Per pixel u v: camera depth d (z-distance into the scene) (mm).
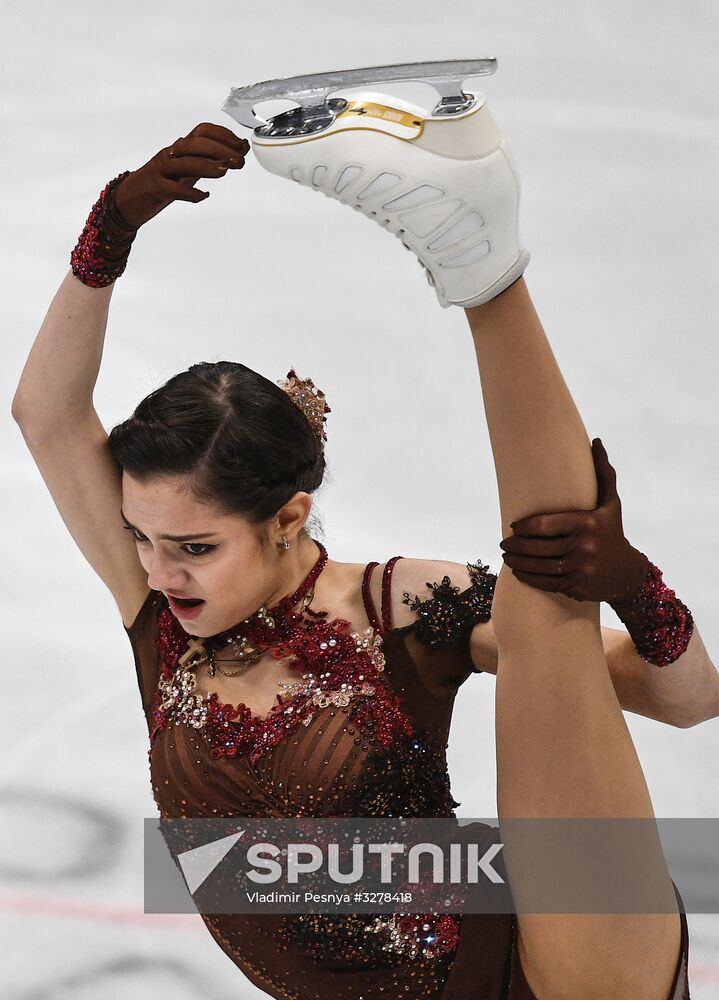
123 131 22766
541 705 5633
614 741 5676
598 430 17094
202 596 6344
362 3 25141
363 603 6645
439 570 6656
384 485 16453
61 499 6988
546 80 23484
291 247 20594
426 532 15758
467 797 12602
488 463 16859
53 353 6668
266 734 6379
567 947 5809
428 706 6504
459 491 16406
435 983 6594
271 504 6266
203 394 6156
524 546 5453
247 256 20359
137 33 24703
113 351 18391
